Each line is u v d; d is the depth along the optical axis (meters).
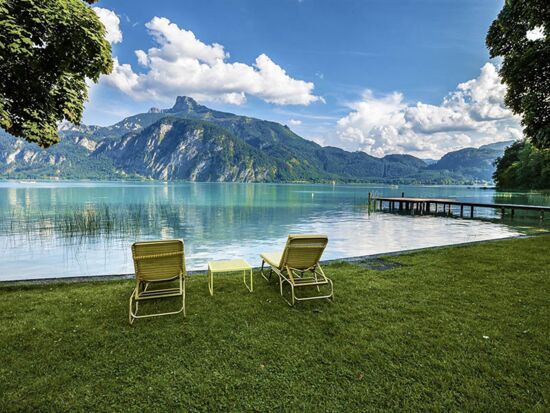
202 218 23.41
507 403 2.66
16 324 4.10
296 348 3.54
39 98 5.58
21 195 50.38
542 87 9.64
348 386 2.89
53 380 2.96
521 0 9.35
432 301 4.92
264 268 7.17
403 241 14.06
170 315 4.45
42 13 4.70
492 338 3.72
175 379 2.99
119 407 2.63
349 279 6.06
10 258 11.26
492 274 6.34
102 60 5.37
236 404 2.67
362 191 90.94
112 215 24.80
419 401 2.70
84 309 4.61
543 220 23.41
